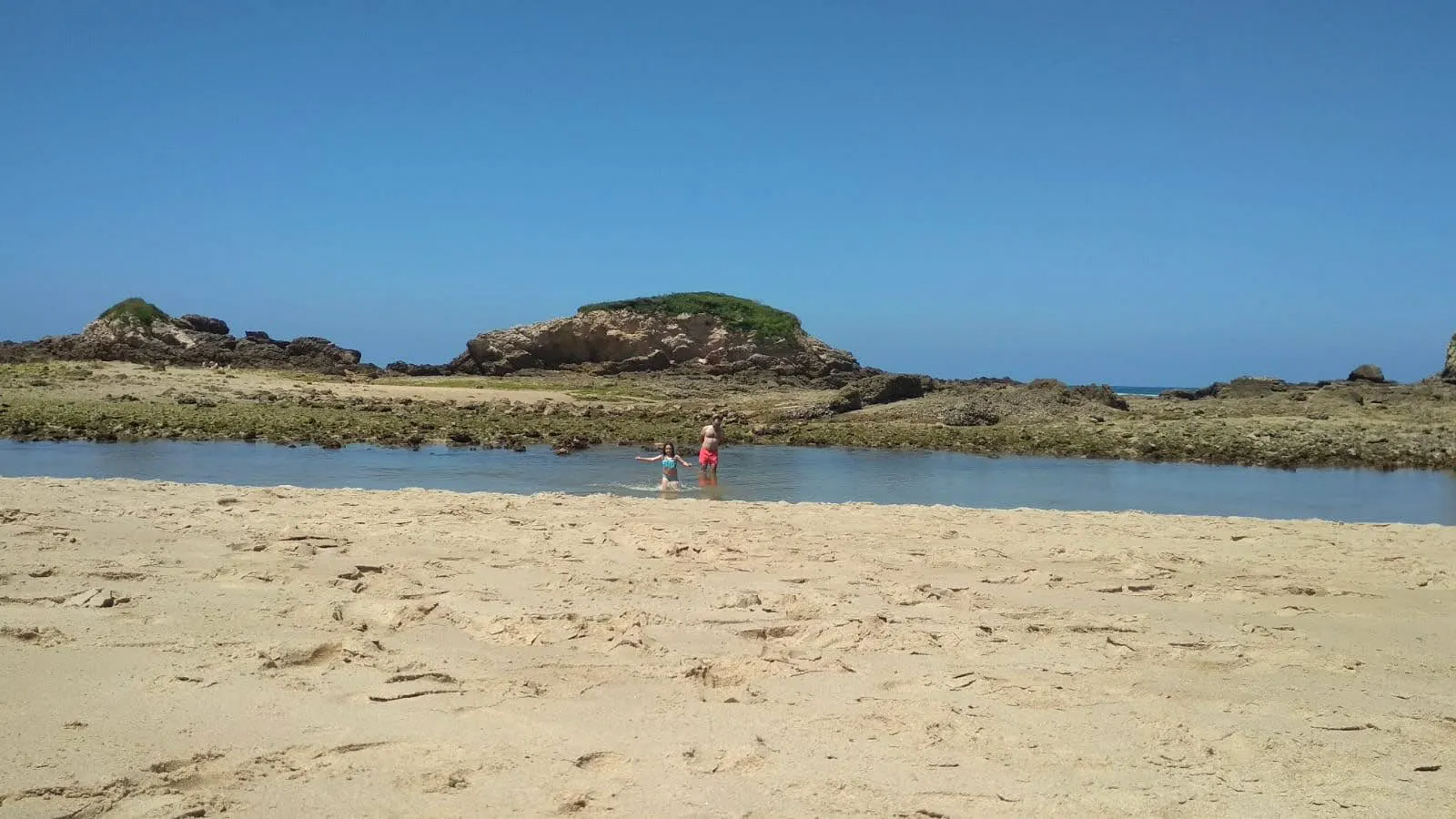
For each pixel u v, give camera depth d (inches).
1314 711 214.2
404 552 346.9
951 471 833.5
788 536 405.4
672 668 229.0
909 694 217.5
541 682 217.2
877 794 168.6
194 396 1230.9
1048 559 375.6
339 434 959.0
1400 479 826.2
